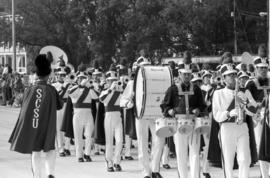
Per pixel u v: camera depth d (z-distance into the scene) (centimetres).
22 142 936
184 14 3731
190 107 977
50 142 948
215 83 1223
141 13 3731
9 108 3328
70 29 4169
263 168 980
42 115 948
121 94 1243
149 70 1085
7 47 4809
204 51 3972
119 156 1250
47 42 4328
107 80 1265
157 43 3747
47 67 970
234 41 3997
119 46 4106
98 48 4053
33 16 4300
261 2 4322
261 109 1024
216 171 1233
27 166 1323
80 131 1378
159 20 3725
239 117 889
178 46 3903
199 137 986
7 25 4322
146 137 1111
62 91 1465
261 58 1121
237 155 920
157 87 1073
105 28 4100
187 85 984
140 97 1098
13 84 3478
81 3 4056
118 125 1245
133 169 1271
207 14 3731
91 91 1367
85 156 1396
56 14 4309
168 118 972
